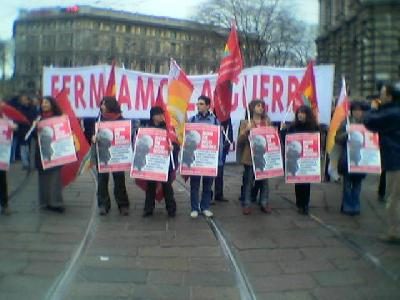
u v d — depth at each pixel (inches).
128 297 189.6
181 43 3090.6
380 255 241.9
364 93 1471.5
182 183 437.4
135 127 345.4
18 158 585.0
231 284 204.7
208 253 243.6
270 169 320.2
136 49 3073.3
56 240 260.1
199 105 317.7
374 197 390.3
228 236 271.9
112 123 315.9
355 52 1676.9
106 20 2847.0
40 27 1876.2
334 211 336.5
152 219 308.7
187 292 195.6
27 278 206.2
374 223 304.5
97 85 478.0
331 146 340.2
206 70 2409.0
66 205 342.6
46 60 2039.9
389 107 267.4
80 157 338.0
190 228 288.5
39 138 317.1
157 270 219.3
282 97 451.8
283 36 1996.8
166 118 312.2
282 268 223.0
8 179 445.7
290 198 377.4
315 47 2155.5
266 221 306.5
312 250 248.8
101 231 279.4
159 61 3154.5
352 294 194.2
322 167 456.8
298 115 326.3
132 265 225.0
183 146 313.4
